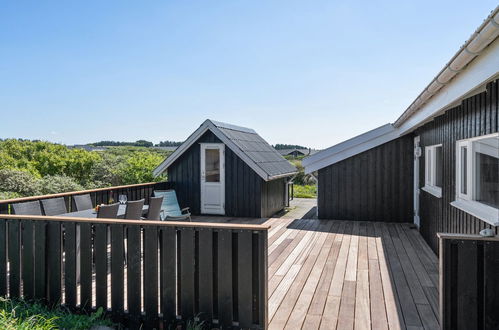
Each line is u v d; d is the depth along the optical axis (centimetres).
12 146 2138
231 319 321
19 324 323
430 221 658
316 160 962
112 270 353
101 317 354
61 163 1866
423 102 535
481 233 289
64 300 388
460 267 288
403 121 777
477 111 415
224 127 1042
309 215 1067
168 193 925
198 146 1033
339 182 952
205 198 1030
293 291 427
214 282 330
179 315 339
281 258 573
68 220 365
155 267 339
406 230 809
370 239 713
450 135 536
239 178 1001
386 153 923
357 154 938
